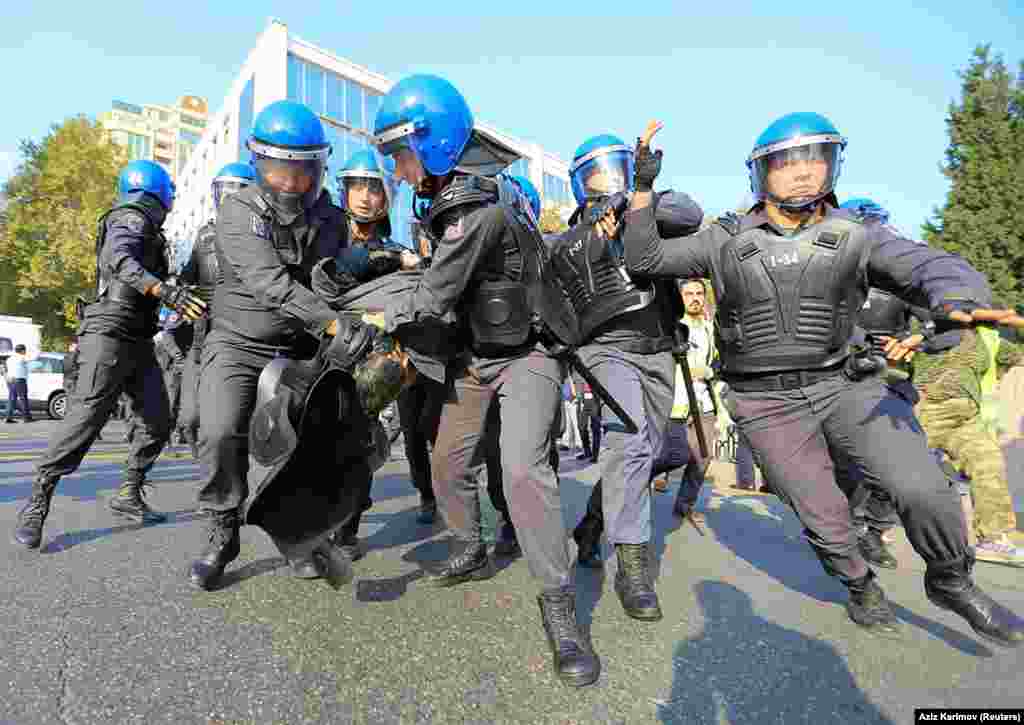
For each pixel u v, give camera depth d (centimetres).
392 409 741
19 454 725
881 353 213
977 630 207
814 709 178
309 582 269
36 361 1662
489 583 282
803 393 230
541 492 217
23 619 217
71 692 168
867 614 239
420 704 172
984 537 378
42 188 2953
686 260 245
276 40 2678
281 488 219
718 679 195
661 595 276
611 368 289
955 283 187
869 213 310
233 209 257
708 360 483
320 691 175
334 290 264
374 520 410
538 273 240
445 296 223
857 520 364
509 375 239
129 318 329
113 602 236
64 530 352
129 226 324
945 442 400
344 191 310
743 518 470
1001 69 2220
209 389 262
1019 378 1153
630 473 267
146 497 471
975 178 2173
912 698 185
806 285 220
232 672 183
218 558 256
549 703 176
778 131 219
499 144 244
